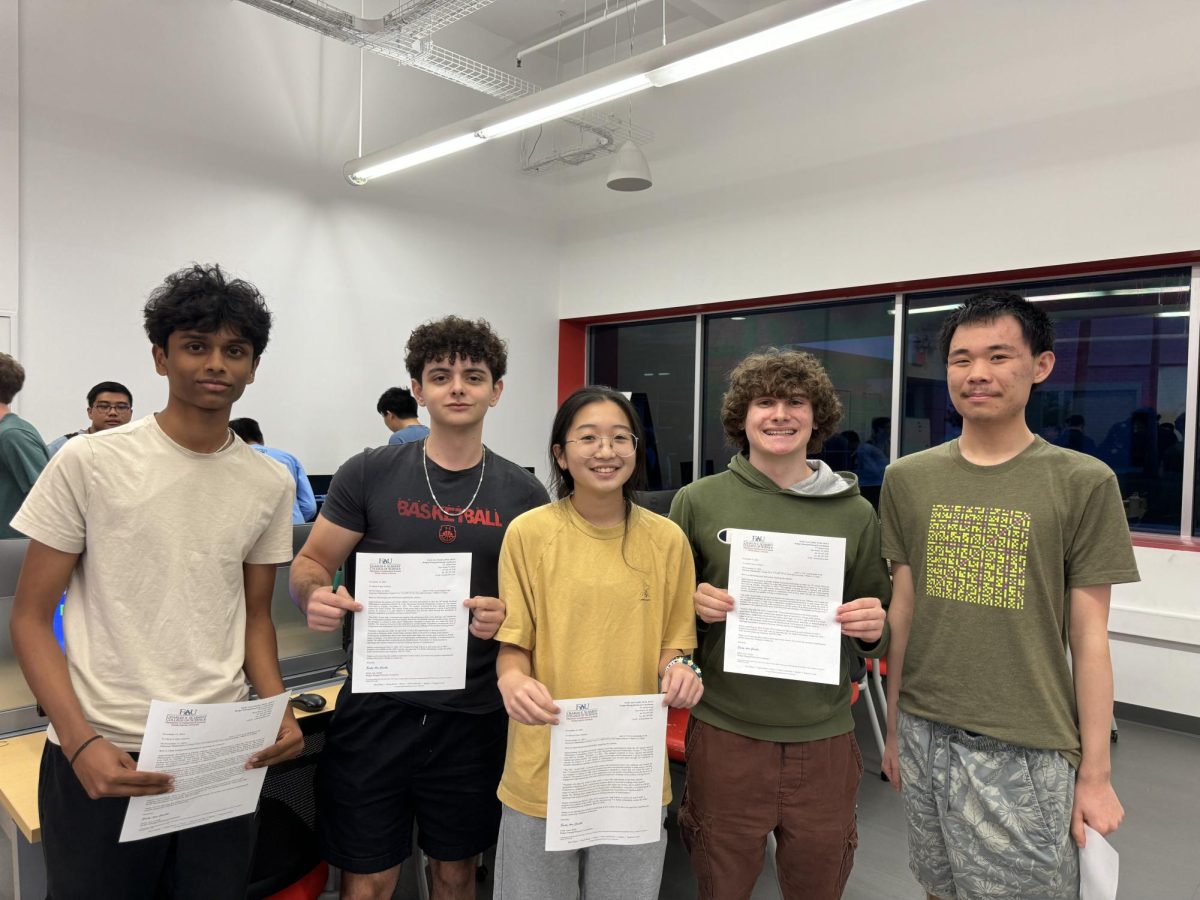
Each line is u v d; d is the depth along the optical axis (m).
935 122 3.97
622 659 1.26
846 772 1.41
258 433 3.96
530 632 1.27
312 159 4.75
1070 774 1.24
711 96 4.99
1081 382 3.82
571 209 6.05
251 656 1.25
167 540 1.09
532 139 5.90
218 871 1.17
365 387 5.05
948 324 1.36
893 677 1.44
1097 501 1.22
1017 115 3.68
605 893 1.26
